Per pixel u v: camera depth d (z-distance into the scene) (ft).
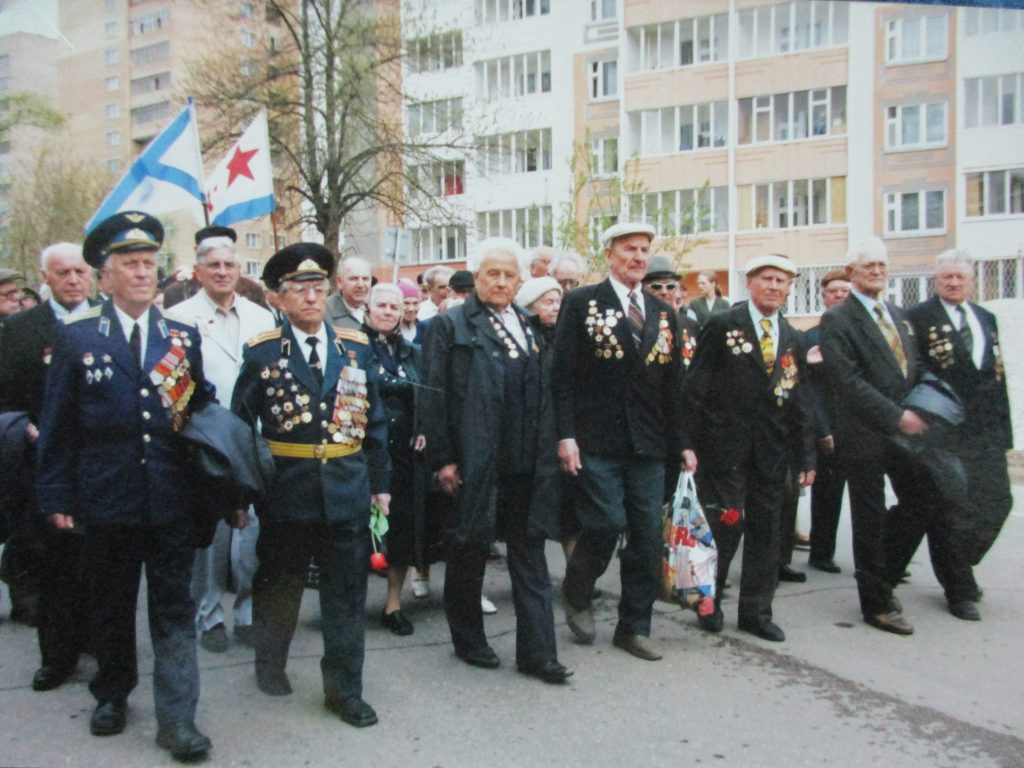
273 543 14.16
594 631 17.52
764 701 14.74
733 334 17.76
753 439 17.80
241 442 12.96
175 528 12.83
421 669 15.98
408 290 22.50
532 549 15.79
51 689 14.87
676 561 17.13
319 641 17.33
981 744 13.33
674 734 13.47
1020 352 41.88
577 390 16.65
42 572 14.80
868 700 14.83
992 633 18.21
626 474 16.75
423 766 12.39
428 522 18.92
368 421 14.92
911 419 17.69
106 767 12.25
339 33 73.82
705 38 112.57
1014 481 34.73
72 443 12.68
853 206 106.83
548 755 12.75
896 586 21.04
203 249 17.61
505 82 123.03
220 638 16.87
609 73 119.75
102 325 12.78
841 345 18.37
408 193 77.25
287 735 13.28
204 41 82.02
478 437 15.33
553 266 23.86
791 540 22.12
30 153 131.13
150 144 23.45
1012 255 101.35
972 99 102.47
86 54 128.16
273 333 14.10
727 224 111.65
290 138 74.18
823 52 107.34
